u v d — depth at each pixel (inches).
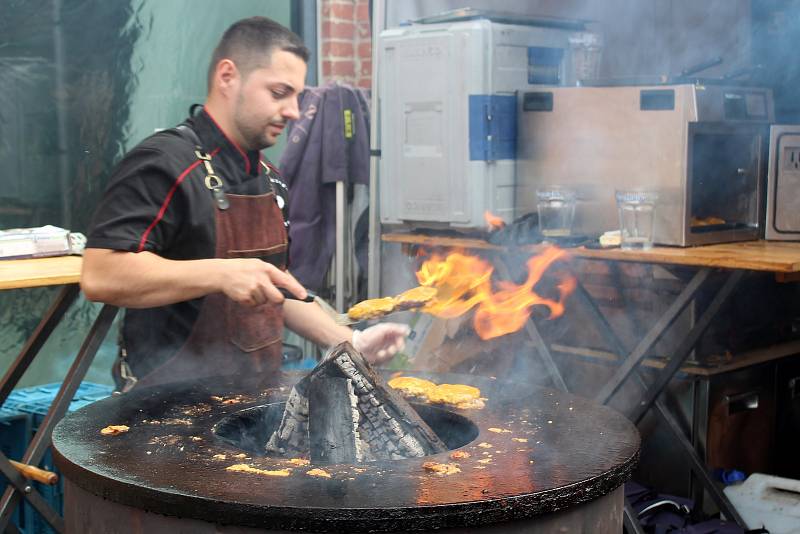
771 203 137.7
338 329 97.3
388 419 73.0
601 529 64.0
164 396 83.4
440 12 184.7
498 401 83.1
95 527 64.0
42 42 168.7
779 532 126.3
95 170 176.4
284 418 76.3
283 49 92.1
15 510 119.0
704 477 130.6
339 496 57.3
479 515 56.6
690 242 130.6
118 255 84.4
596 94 138.4
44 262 118.5
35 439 108.9
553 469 63.1
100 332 112.0
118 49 176.6
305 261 174.7
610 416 77.9
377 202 171.2
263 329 95.3
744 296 141.9
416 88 149.9
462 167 146.4
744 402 141.5
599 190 139.5
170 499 57.9
